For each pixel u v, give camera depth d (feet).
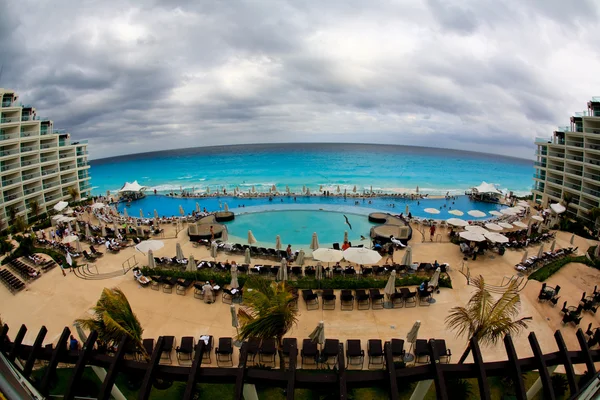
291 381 14.03
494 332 37.55
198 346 15.26
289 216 131.03
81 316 60.90
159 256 88.58
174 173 352.90
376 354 46.29
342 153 600.39
